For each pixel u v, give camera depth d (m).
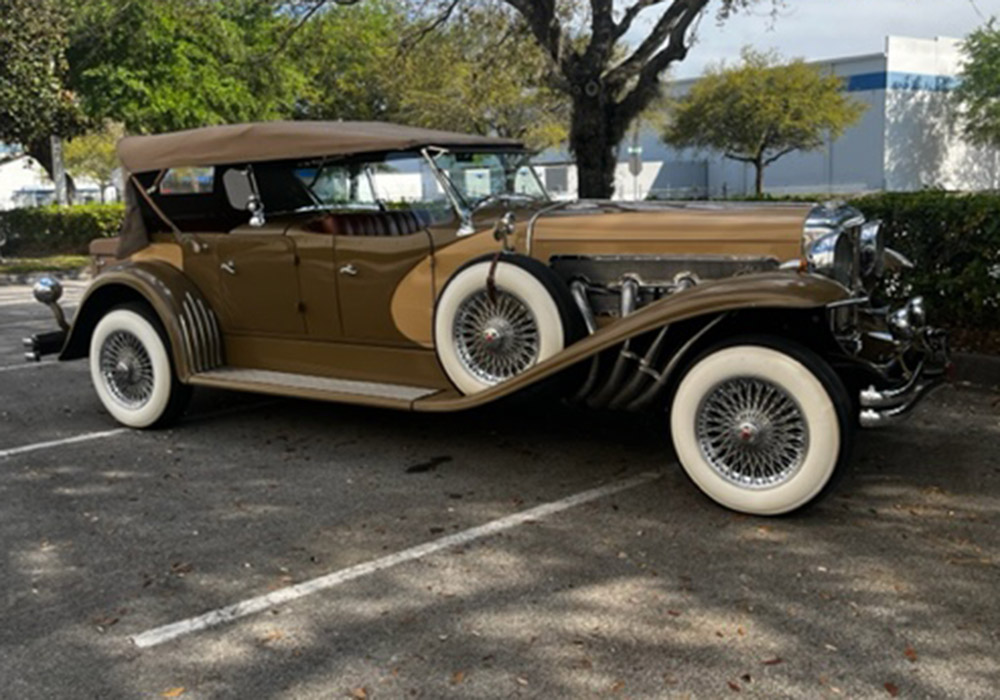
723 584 3.71
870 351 4.86
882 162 45.84
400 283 5.40
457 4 13.02
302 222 5.89
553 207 5.44
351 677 3.11
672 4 10.87
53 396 7.22
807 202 5.27
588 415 6.21
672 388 4.74
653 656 3.19
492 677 3.09
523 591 3.70
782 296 4.13
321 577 3.87
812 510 4.46
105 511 4.68
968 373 6.90
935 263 7.60
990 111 42.06
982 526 4.24
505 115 31.86
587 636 3.33
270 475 5.18
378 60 28.89
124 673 3.17
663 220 4.97
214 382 5.79
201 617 3.55
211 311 6.12
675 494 4.73
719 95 36.44
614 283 5.05
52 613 3.60
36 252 21.70
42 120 16.45
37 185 56.19
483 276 4.91
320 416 6.40
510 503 4.66
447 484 4.97
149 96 20.14
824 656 3.16
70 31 18.75
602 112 11.02
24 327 10.91
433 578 3.84
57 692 3.06
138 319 6.05
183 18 18.28
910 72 46.03
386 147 5.25
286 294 5.81
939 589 3.63
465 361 5.07
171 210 6.32
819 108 35.62
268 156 5.56
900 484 4.78
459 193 5.43
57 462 5.51
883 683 3.00
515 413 6.31
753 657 3.17
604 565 3.92
